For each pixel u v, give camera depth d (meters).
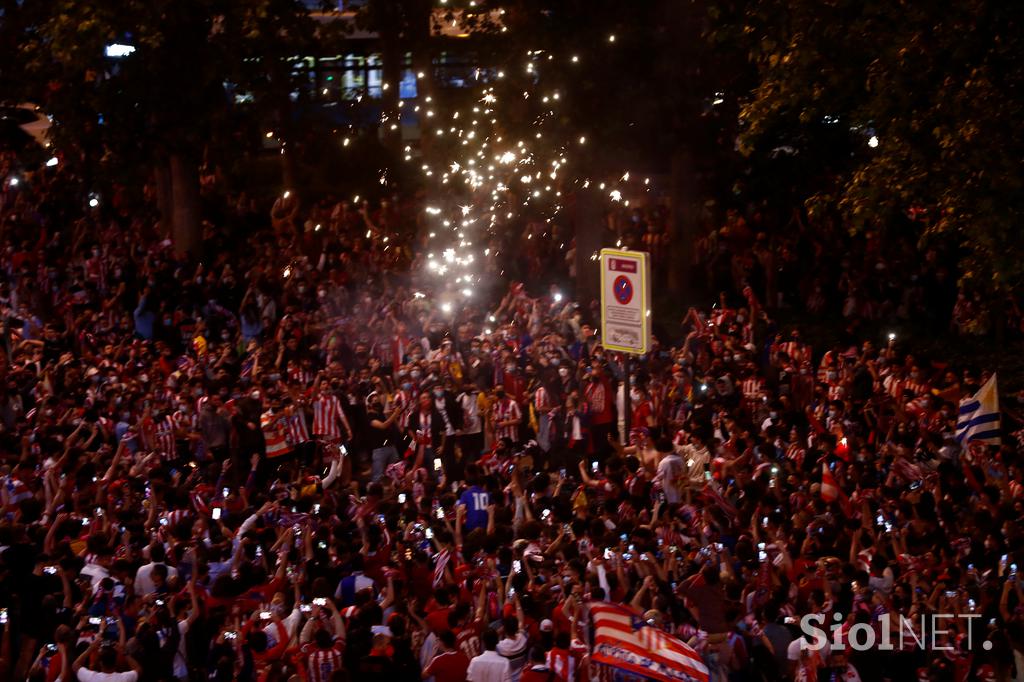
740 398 24.05
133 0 30.28
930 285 32.25
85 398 22.61
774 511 17.22
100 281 31.36
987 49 18.14
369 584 15.16
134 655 13.31
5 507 17.81
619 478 19.39
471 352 26.03
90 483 18.62
